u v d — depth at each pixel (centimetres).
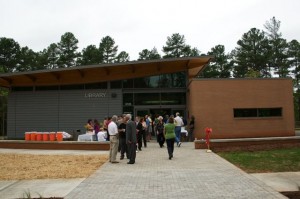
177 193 895
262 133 2778
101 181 1076
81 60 7138
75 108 3175
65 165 1445
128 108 3142
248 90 2797
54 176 1198
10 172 1302
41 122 3200
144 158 1630
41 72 2973
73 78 3189
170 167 1345
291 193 893
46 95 3219
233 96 2778
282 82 2836
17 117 3231
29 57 7288
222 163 1418
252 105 2789
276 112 2827
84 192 924
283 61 7281
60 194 919
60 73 3161
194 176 1137
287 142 2002
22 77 3169
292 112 2825
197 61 2977
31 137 2325
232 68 7525
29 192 919
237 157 1578
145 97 3147
